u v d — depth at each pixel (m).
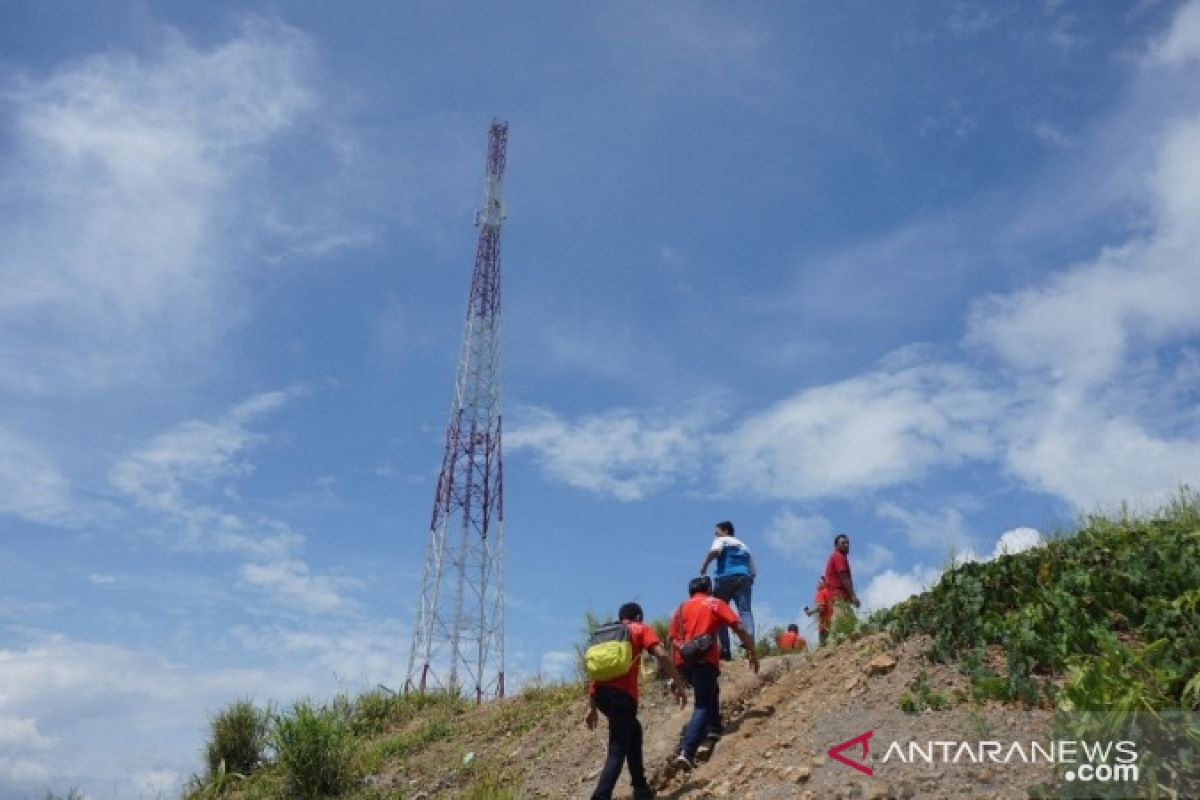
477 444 33.91
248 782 11.81
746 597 10.81
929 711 6.95
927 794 5.93
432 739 12.12
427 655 30.38
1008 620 7.67
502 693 14.11
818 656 9.60
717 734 8.15
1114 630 7.25
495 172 36.84
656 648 7.79
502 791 9.14
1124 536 8.80
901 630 8.38
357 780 11.00
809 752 7.01
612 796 7.98
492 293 35.94
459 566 32.03
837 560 11.62
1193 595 7.12
